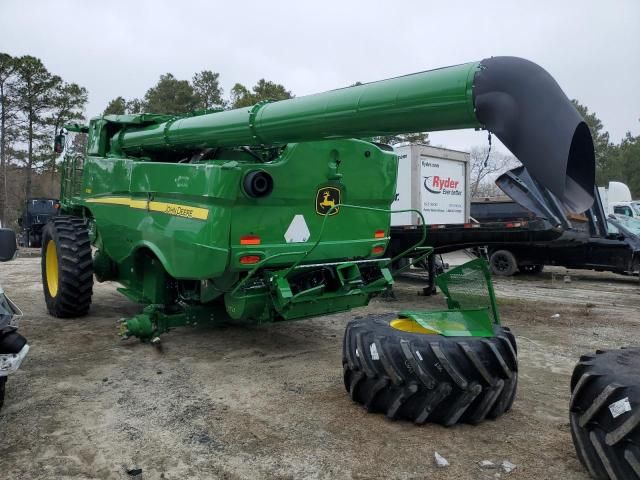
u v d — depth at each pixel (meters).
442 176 12.85
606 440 2.85
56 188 43.94
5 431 3.84
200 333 6.73
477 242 9.51
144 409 4.26
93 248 8.23
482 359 3.76
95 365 5.37
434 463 3.37
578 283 12.35
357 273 5.68
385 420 4.01
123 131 6.89
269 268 5.23
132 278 6.66
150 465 3.37
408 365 3.80
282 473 3.26
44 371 5.17
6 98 32.75
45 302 8.49
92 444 3.64
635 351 3.31
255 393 4.62
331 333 6.80
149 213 5.64
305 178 5.23
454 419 3.79
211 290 5.45
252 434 3.80
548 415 4.14
